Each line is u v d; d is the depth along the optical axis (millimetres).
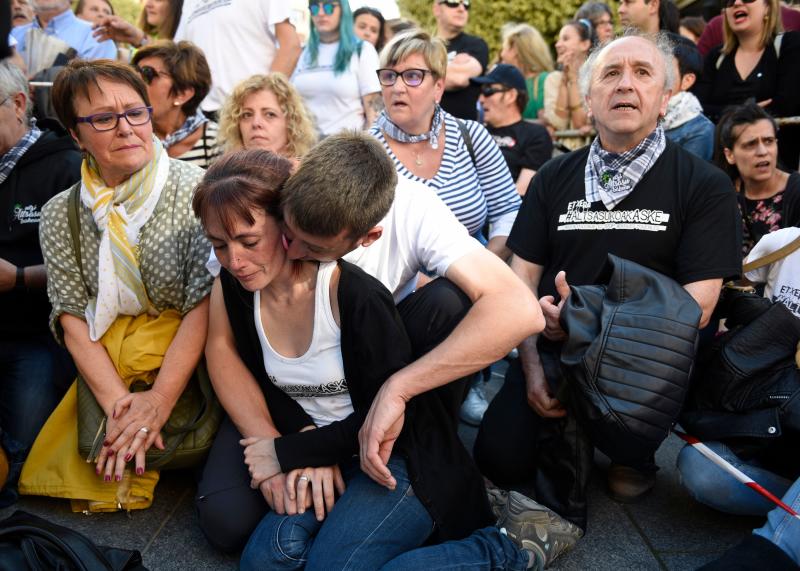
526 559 1872
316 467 1922
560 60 5746
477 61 4770
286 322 1923
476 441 2471
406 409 1860
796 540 1713
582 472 2150
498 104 4414
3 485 2283
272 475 1933
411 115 2906
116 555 1790
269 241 1755
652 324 1973
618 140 2336
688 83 3934
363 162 1640
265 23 4000
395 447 1907
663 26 4461
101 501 2240
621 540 2160
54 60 4547
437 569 1710
